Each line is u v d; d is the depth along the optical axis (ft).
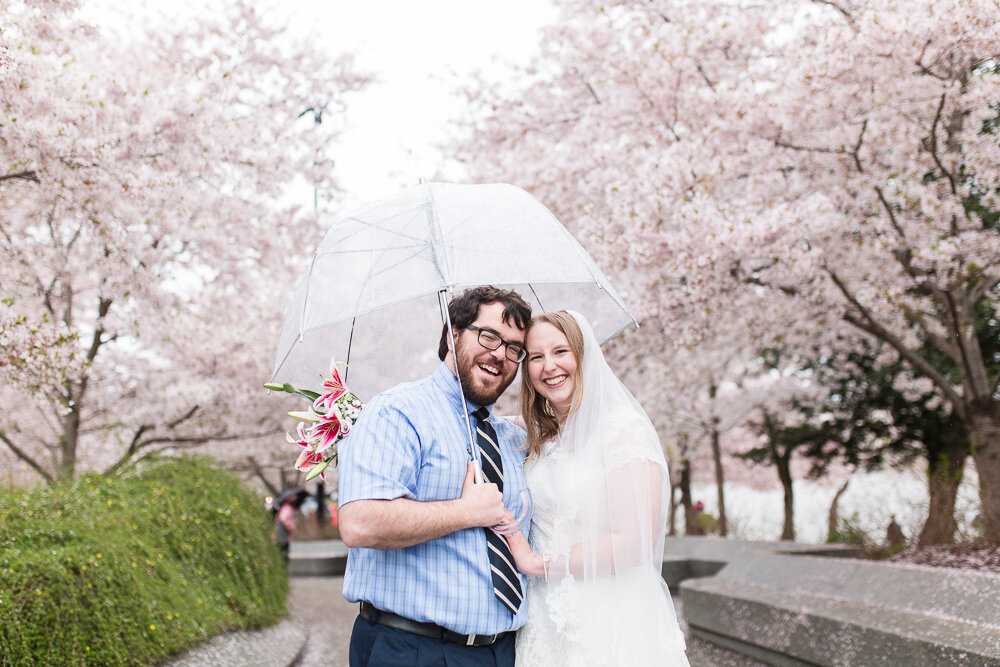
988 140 21.08
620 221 23.76
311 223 36.68
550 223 8.80
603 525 8.27
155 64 32.07
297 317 8.29
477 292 8.21
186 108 23.79
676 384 40.24
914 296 27.32
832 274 24.63
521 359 8.23
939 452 35.50
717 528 54.44
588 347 8.82
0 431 32.73
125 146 22.53
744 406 45.16
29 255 24.75
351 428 7.64
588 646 7.95
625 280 27.14
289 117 34.83
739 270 24.49
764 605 19.48
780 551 28.37
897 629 15.15
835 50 20.76
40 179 20.22
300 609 30.30
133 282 27.76
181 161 24.53
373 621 7.57
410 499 7.20
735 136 24.32
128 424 35.55
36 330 18.93
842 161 24.48
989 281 23.31
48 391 20.81
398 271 7.99
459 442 7.79
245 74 34.17
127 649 14.33
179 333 31.65
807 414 42.42
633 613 8.09
